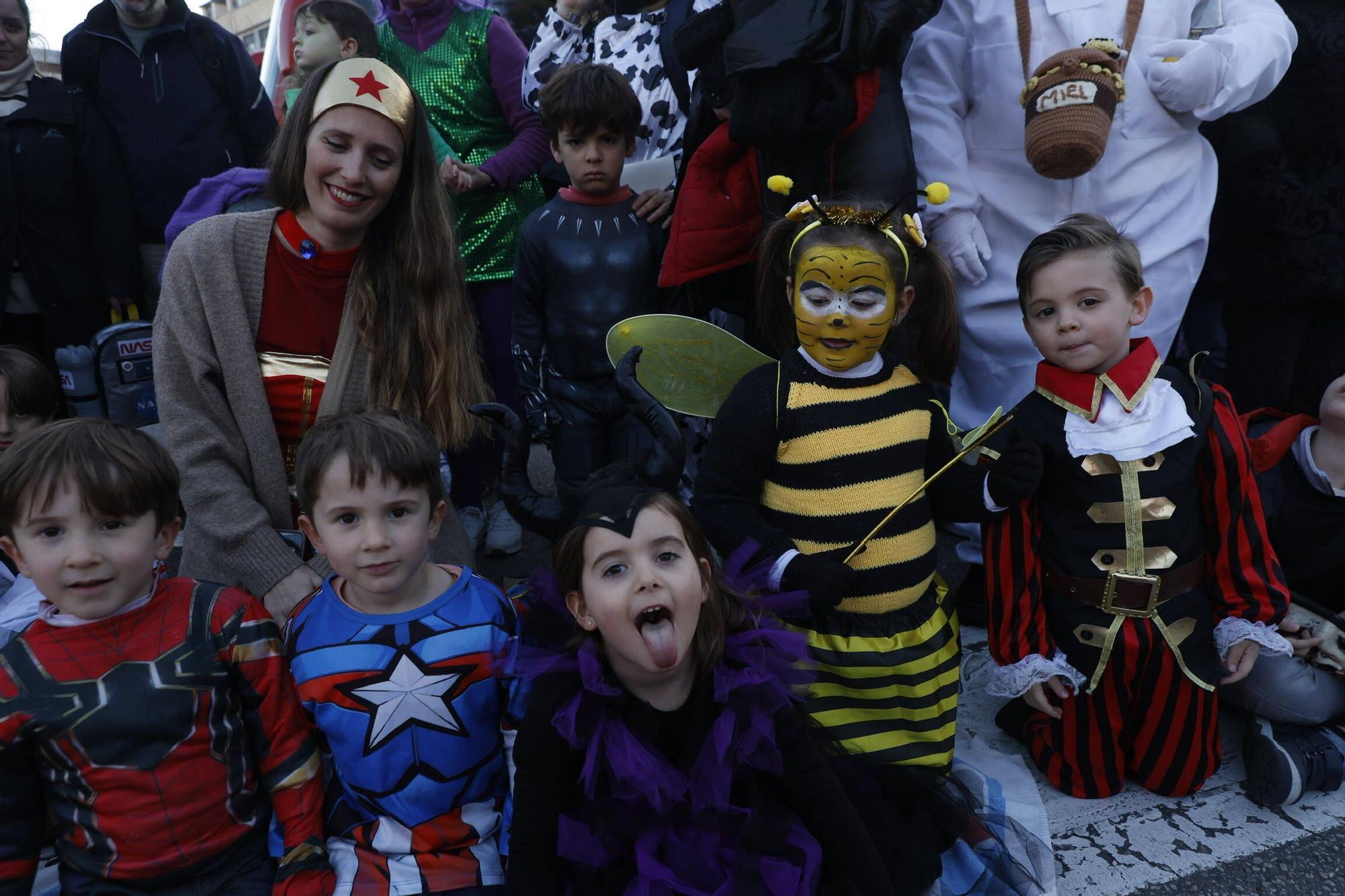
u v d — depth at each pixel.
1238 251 2.82
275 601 1.75
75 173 3.31
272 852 1.60
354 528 1.51
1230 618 1.89
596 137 2.49
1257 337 2.91
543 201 3.18
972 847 1.72
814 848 1.49
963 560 2.61
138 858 1.51
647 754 1.41
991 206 2.51
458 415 2.01
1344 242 2.62
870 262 1.74
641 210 2.59
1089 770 1.96
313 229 1.84
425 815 1.58
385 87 1.78
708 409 2.06
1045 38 2.34
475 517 3.19
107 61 3.33
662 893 1.39
